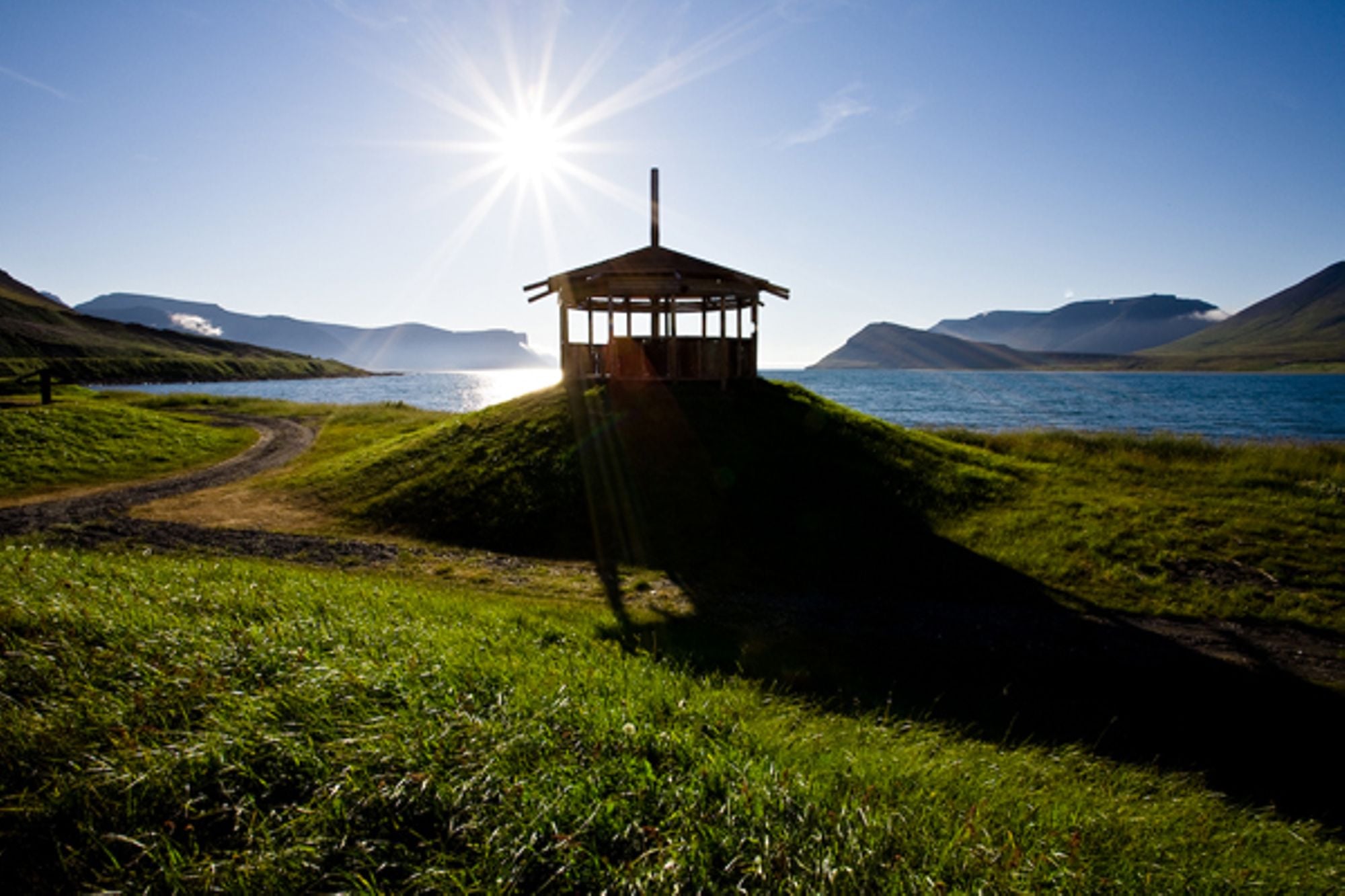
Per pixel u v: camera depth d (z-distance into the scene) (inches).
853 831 153.0
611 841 152.9
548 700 213.6
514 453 784.9
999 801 186.5
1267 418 2955.2
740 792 165.2
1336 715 329.4
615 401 866.1
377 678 222.2
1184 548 560.7
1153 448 1038.4
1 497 807.1
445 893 138.6
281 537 629.9
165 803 163.6
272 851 148.0
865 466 751.1
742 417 828.6
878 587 518.0
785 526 633.0
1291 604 463.5
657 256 900.0
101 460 1005.8
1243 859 179.5
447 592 478.9
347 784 166.7
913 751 223.0
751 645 397.1
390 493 745.6
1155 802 219.3
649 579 536.1
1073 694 347.3
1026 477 770.2
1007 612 467.2
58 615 274.8
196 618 291.9
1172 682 362.3
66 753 179.9
